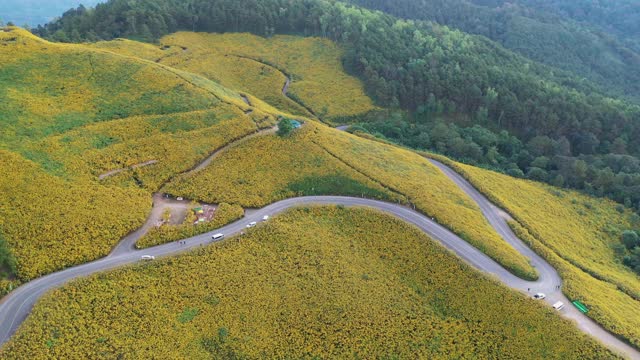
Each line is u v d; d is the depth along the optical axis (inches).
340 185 4503.0
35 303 2962.6
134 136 4574.3
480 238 4050.2
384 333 3270.2
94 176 3991.1
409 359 3157.0
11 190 3567.9
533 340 3270.2
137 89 5315.0
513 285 3703.3
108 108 4921.3
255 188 4291.3
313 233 3905.0
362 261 3740.2
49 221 3462.1
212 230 3796.8
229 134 4906.5
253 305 3287.4
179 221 3826.3
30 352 2714.1
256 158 4648.1
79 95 4982.8
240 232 3794.3
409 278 3661.4
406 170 5014.8
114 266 3344.0
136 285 3221.0
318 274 3577.8
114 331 2947.8
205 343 3046.3
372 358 3134.8
